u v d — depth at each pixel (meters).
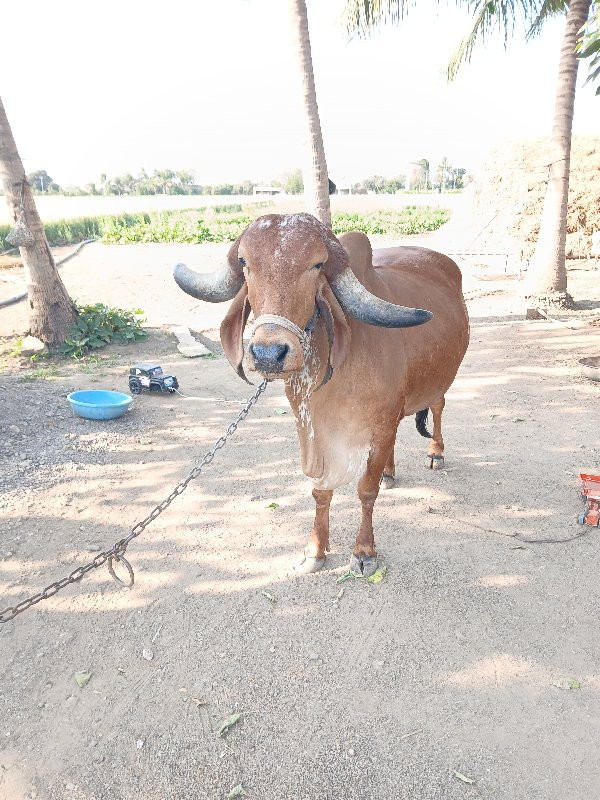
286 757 2.91
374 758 2.89
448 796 2.71
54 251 22.58
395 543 4.47
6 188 8.52
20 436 6.12
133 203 71.38
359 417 3.60
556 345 9.09
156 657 3.51
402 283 4.21
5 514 4.84
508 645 3.52
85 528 4.70
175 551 4.45
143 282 15.93
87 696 3.27
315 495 4.04
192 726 3.08
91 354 9.12
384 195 81.75
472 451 5.86
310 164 9.13
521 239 17.17
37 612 3.85
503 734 3.00
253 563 4.30
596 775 2.79
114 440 6.18
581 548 4.38
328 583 4.07
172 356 9.10
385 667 3.40
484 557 4.29
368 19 10.59
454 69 12.64
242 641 3.60
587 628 3.64
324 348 3.22
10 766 2.91
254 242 2.83
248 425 6.57
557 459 5.64
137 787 2.81
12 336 9.80
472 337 9.75
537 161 17.36
